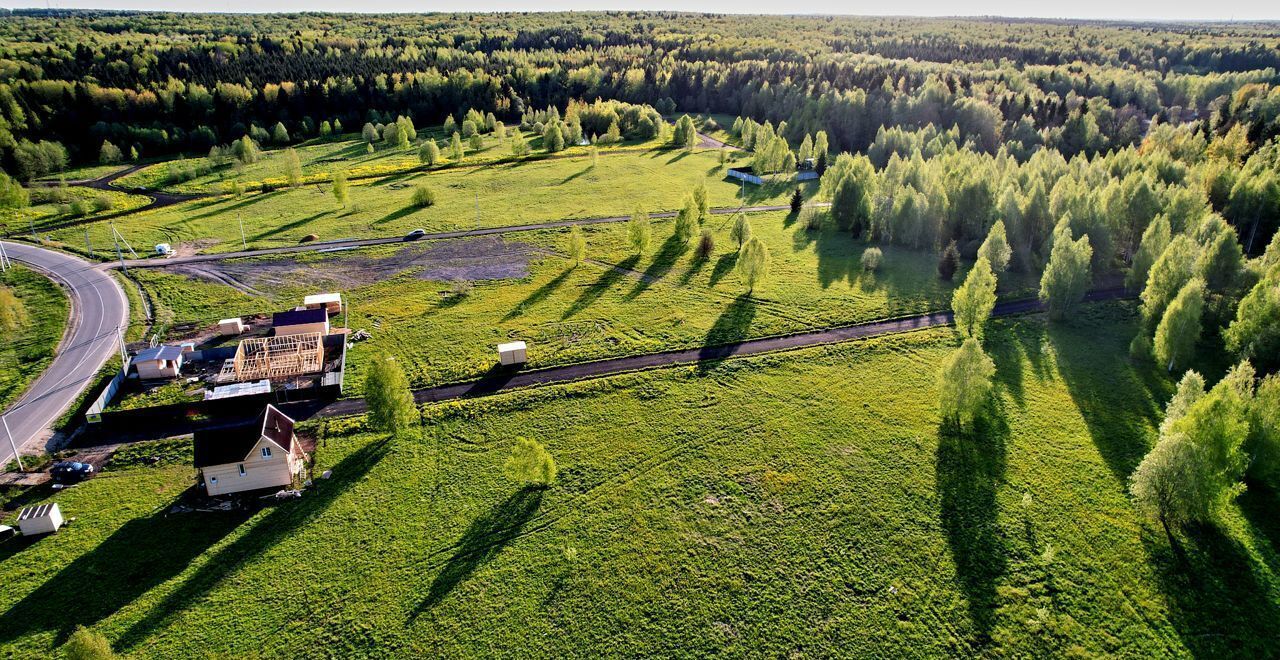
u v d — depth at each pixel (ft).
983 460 175.42
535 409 199.52
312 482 168.45
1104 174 333.42
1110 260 287.69
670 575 142.51
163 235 351.25
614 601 136.77
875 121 539.29
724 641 128.67
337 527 154.30
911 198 321.32
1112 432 186.29
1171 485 144.15
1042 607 134.21
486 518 157.58
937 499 162.20
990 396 203.72
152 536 151.12
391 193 429.79
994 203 313.12
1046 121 501.97
